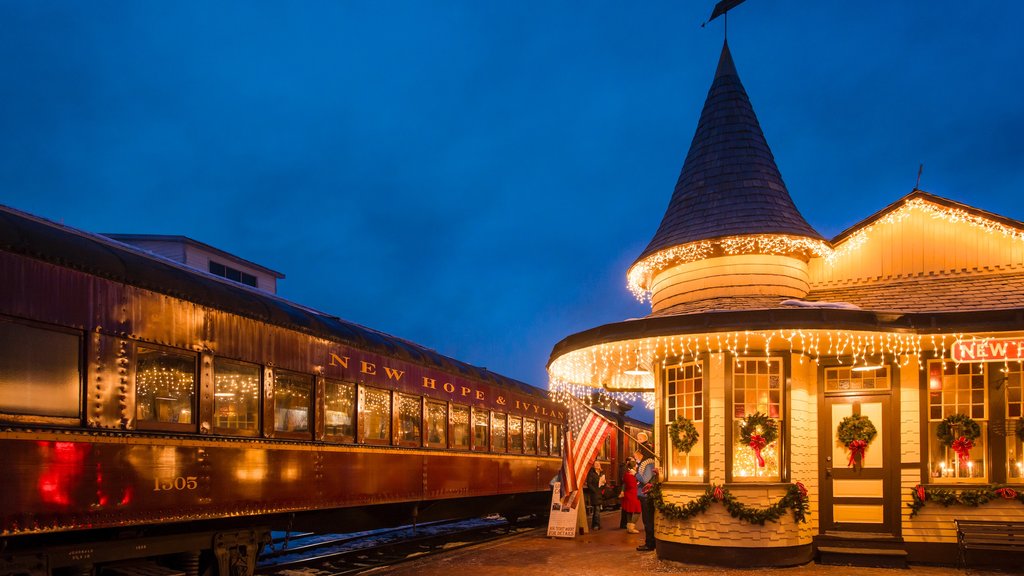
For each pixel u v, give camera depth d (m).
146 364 7.01
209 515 7.48
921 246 11.10
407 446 11.65
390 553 12.19
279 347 8.89
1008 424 9.77
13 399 5.73
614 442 22.39
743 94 13.00
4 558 5.74
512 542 13.00
